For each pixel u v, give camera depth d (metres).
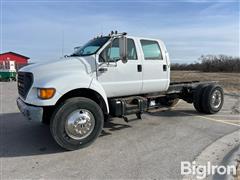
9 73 27.97
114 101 5.68
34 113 4.57
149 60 6.24
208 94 7.53
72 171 3.85
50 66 4.93
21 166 4.05
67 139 4.68
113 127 6.29
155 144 5.01
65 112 4.61
